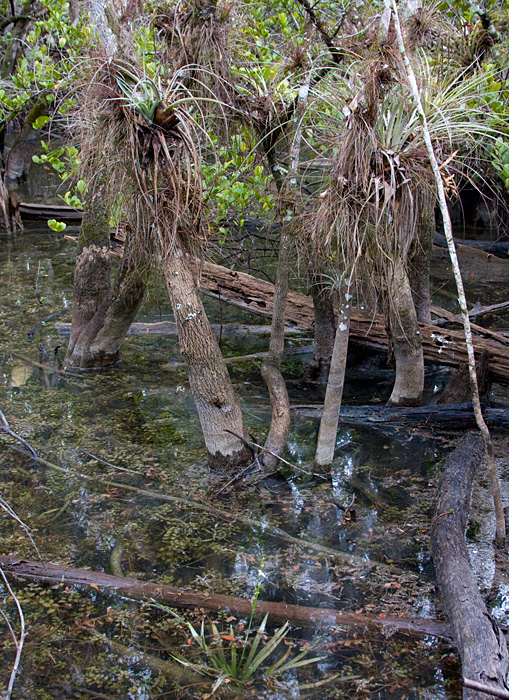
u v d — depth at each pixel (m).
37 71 7.68
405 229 3.09
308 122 3.69
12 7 12.77
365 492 3.88
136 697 2.44
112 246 6.84
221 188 5.19
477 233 9.98
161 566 3.20
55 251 9.52
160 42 4.07
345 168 2.98
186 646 2.68
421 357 4.74
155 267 3.88
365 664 2.59
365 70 3.03
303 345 6.45
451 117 3.10
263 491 3.89
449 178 3.03
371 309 3.87
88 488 3.89
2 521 3.55
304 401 5.17
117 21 3.35
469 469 3.93
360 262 3.26
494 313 7.08
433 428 4.70
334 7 4.32
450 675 2.52
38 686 2.48
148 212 3.50
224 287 6.09
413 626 2.74
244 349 6.29
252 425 4.70
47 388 5.29
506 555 3.22
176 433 4.60
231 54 4.03
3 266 8.73
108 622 2.81
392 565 3.21
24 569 3.09
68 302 7.29
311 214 3.20
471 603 2.65
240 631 2.77
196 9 3.72
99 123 3.42
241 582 3.07
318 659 2.61
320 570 3.17
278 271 4.12
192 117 3.52
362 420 4.80
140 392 5.27
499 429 4.55
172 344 6.33
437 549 3.15
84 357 5.65
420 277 5.41
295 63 3.97
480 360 4.88
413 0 3.39
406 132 3.01
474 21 4.94
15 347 6.04
